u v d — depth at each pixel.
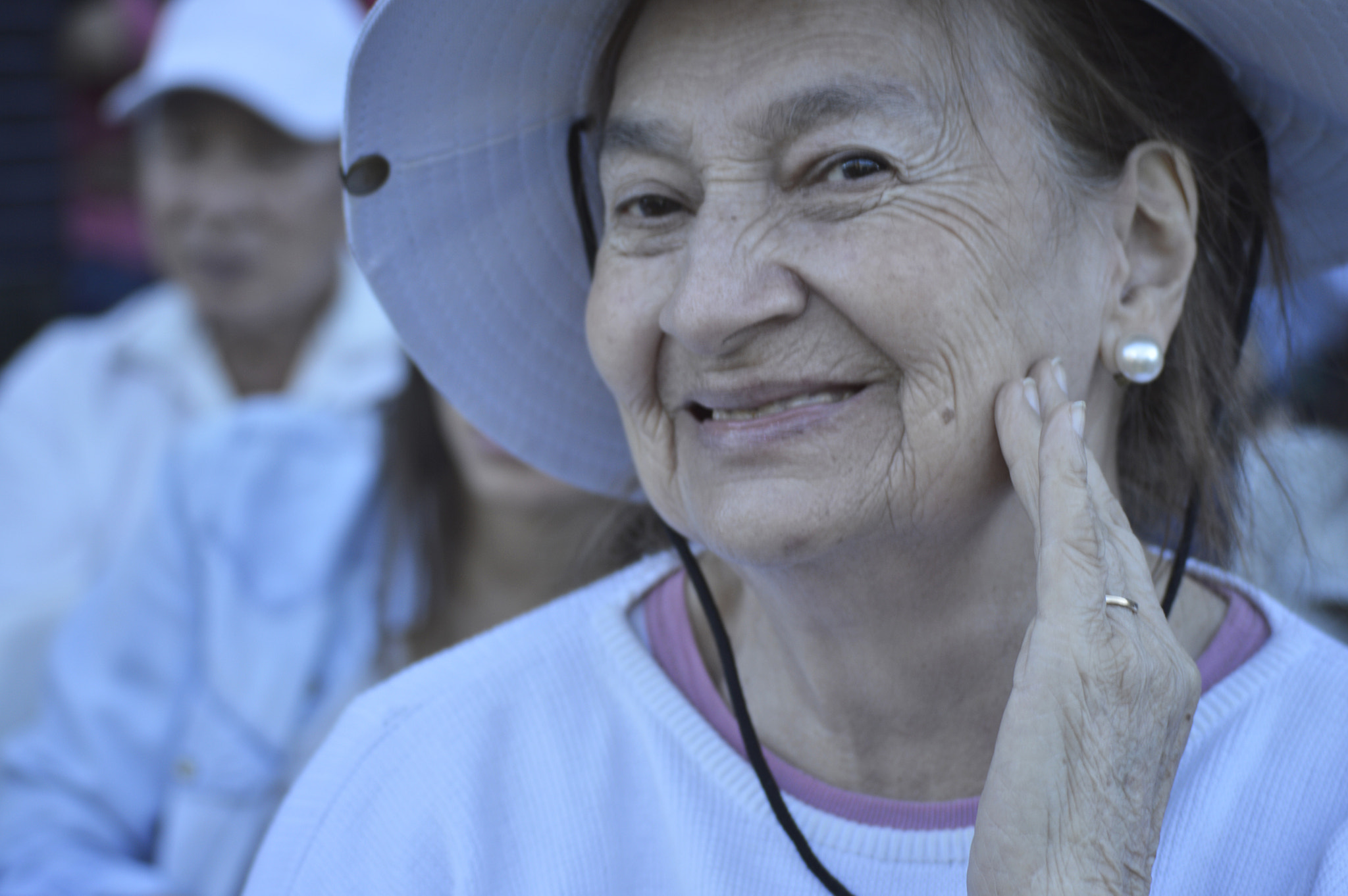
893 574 1.11
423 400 2.48
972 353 1.05
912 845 1.16
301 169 3.24
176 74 3.12
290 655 2.52
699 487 1.11
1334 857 1.07
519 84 1.27
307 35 3.24
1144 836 0.98
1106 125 1.12
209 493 2.61
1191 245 1.18
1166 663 0.99
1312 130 1.25
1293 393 1.53
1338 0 1.06
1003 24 1.06
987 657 1.18
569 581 1.74
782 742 1.28
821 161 1.04
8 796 2.50
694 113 1.07
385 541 2.55
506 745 1.31
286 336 3.42
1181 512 1.28
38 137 5.68
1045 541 1.01
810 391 1.07
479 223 1.36
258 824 2.47
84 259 5.24
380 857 1.29
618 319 1.14
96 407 3.39
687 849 1.21
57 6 5.61
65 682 2.56
